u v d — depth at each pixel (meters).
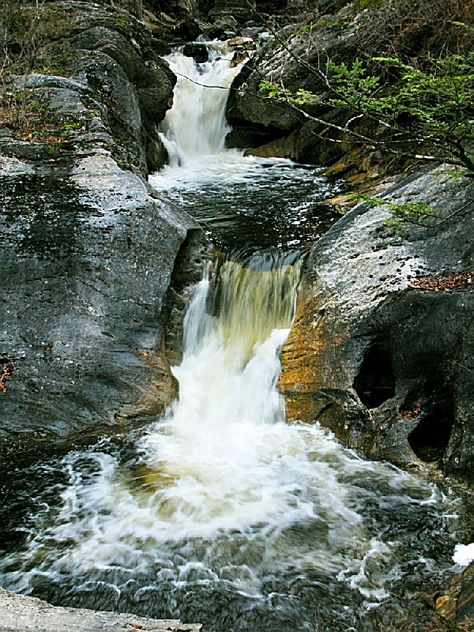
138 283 6.35
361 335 5.66
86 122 8.71
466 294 5.21
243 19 20.09
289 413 5.81
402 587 3.99
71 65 10.40
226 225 8.09
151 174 10.88
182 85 13.30
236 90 12.53
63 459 5.23
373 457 5.21
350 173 10.28
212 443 5.55
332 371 5.71
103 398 5.68
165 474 5.11
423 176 6.87
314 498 4.83
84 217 6.64
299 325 6.21
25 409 5.47
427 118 3.96
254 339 6.54
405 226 6.34
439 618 3.67
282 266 6.84
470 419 4.86
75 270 6.16
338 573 4.13
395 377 5.45
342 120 10.77
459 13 9.16
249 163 11.75
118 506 4.74
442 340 5.16
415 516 4.59
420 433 5.28
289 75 11.52
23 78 9.66
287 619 3.81
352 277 6.18
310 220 8.27
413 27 9.78
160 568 4.18
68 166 7.62
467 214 6.01
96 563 4.23
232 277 6.88
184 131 12.77
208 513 4.67
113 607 3.90
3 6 11.59
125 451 5.37
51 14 11.84
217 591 4.00
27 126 8.45
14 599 3.29
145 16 17.47
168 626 3.09
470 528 4.43
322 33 11.63
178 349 6.43
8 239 6.29
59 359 5.72
